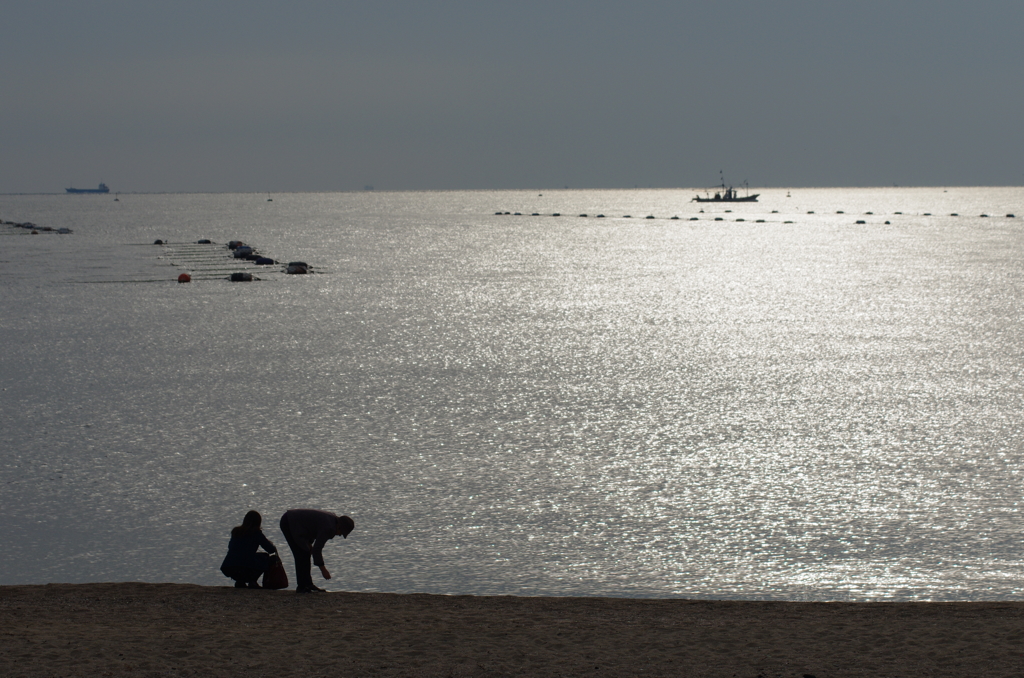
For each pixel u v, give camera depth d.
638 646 15.65
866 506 32.16
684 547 28.64
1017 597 24.23
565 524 30.77
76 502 33.03
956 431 42.03
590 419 44.97
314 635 16.12
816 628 16.61
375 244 187.38
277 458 38.50
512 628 16.73
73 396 50.31
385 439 41.50
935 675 13.98
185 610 17.91
